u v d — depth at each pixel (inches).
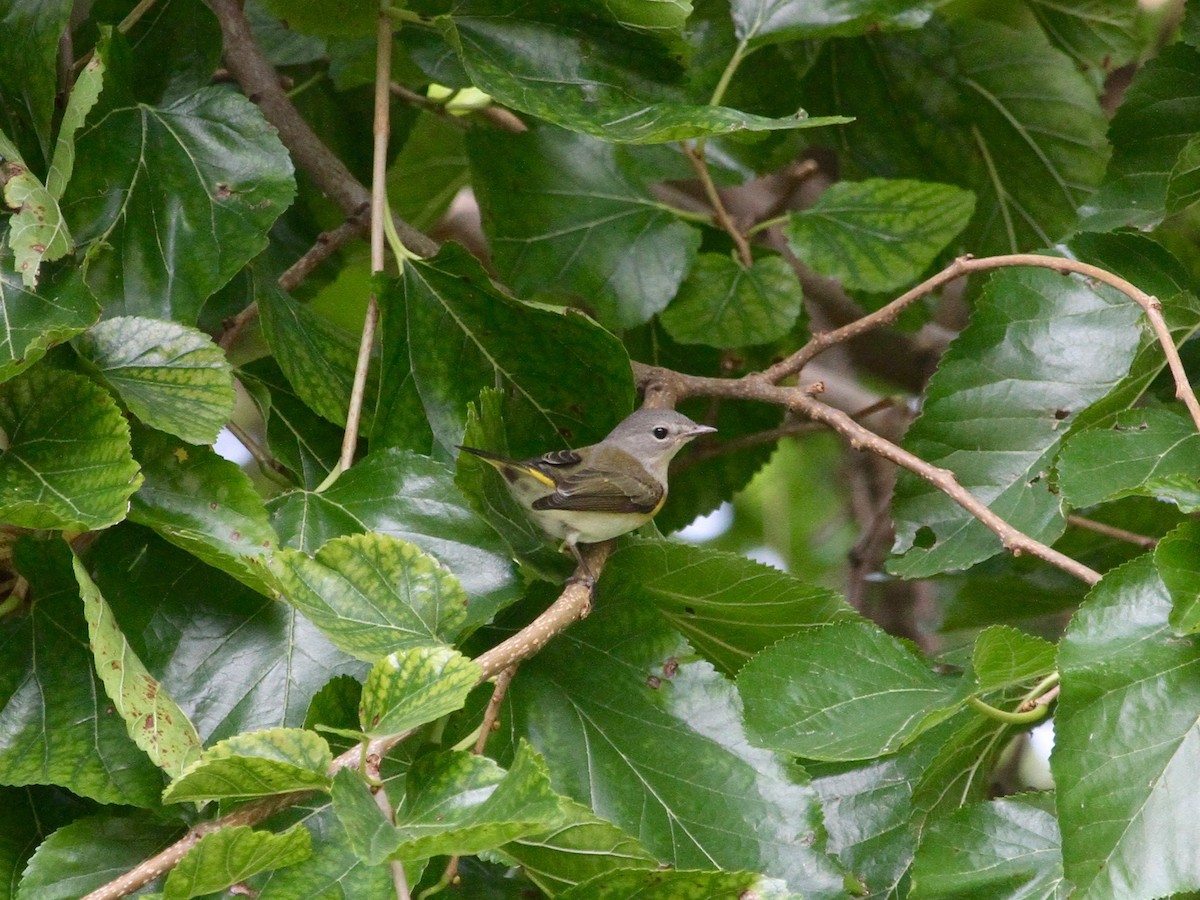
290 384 336.2
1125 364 342.0
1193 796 244.7
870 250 424.5
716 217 436.8
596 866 252.1
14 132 315.3
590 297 420.2
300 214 448.5
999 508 342.0
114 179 314.5
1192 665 255.4
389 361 332.5
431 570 267.1
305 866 252.5
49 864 259.4
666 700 300.0
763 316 424.2
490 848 213.3
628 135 313.7
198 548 269.9
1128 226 378.6
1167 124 381.4
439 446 337.1
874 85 482.3
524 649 272.7
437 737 314.2
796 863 281.9
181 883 218.7
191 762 253.3
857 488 617.6
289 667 278.5
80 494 260.7
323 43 468.8
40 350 262.1
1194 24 378.6
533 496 327.3
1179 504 255.8
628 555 326.0
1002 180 488.7
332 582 263.3
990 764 313.7
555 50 333.7
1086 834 245.1
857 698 297.9
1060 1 518.0
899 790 318.3
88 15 383.9
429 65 392.8
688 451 477.7
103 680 249.3
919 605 545.3
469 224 592.7
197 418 280.4
